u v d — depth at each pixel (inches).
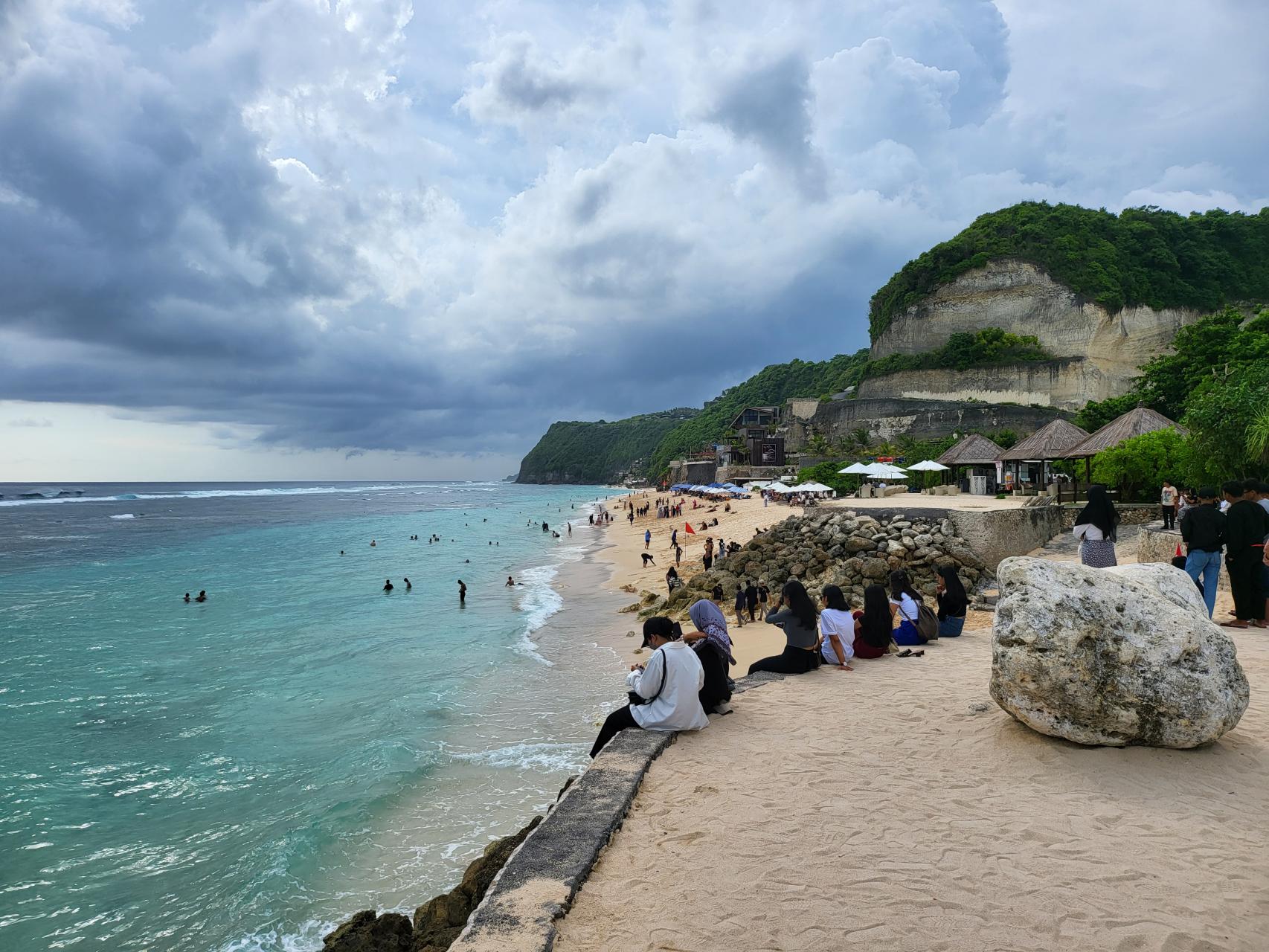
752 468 3895.2
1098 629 220.2
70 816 421.4
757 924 142.7
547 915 144.0
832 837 179.3
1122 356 3846.0
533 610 1075.3
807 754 238.4
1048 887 154.8
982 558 804.6
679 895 154.1
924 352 4160.9
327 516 3939.5
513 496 7426.2
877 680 331.3
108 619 1047.0
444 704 605.6
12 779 473.1
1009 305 3944.4
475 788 442.9
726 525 2165.4
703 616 299.6
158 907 333.7
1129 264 3939.5
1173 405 1806.1
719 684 283.4
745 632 762.2
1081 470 1227.9
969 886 155.5
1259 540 369.4
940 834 180.1
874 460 2787.9
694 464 4842.5
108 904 335.9
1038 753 222.5
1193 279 4047.7
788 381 7628.0
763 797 205.0
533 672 701.9
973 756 230.5
